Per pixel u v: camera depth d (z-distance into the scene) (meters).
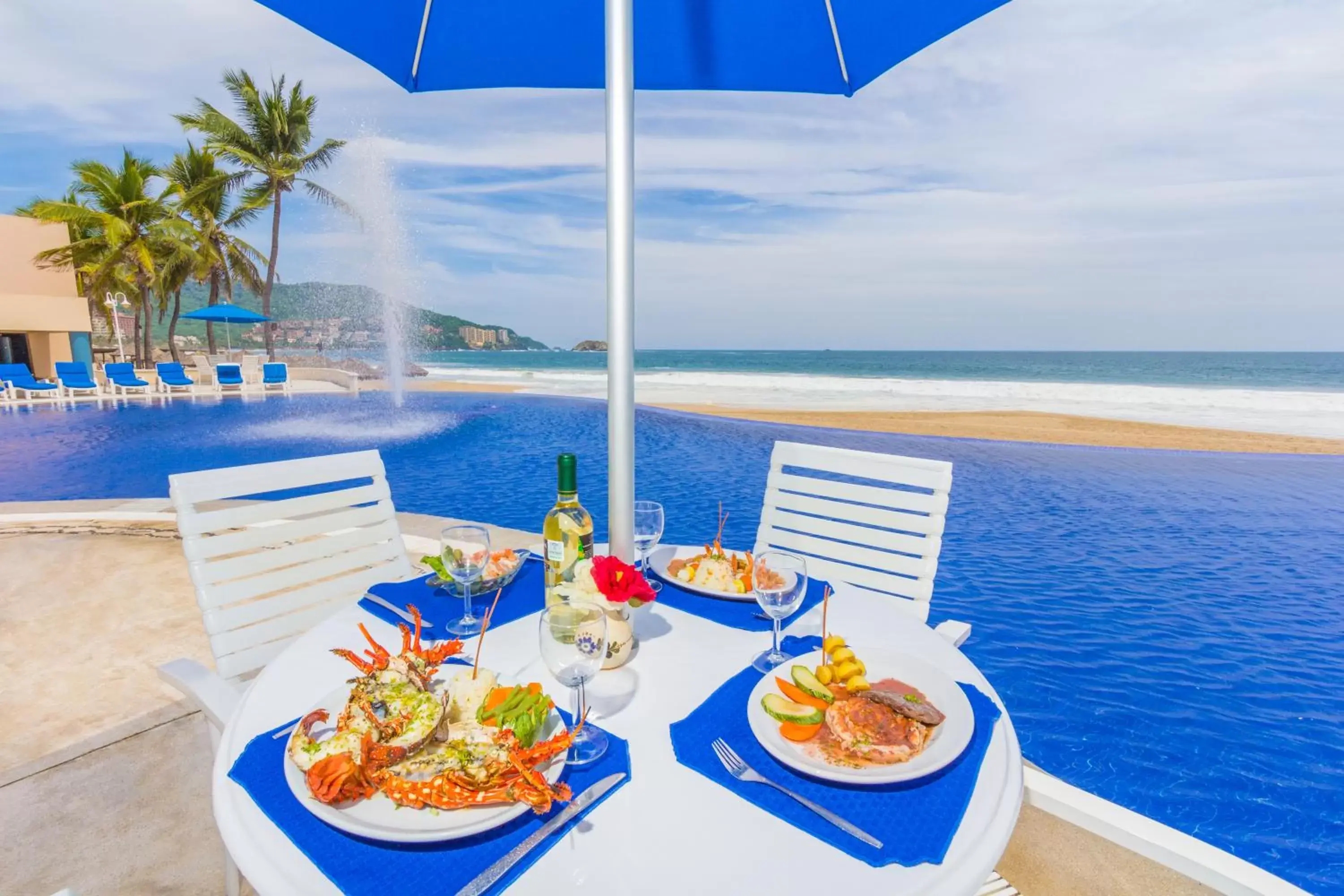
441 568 1.53
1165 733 3.17
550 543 1.31
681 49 1.87
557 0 1.75
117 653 3.02
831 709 0.98
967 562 5.54
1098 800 1.68
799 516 2.25
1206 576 5.20
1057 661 3.88
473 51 1.89
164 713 2.52
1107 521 6.75
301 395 18.55
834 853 0.75
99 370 19.73
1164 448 11.39
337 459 2.00
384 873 0.71
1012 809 0.83
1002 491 8.12
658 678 1.16
